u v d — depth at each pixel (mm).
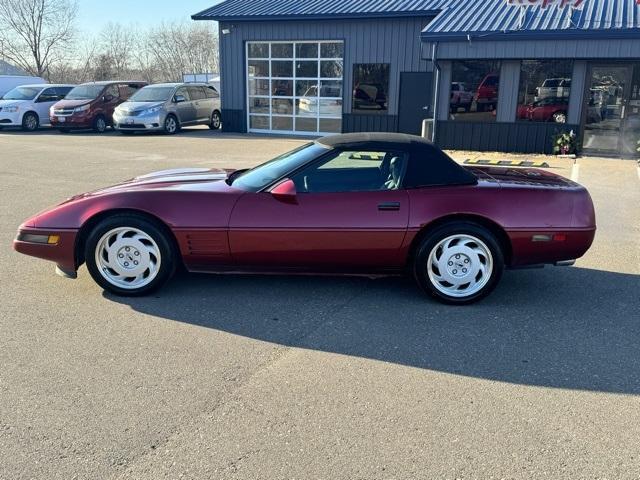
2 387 3340
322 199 4617
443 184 4691
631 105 13586
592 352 3887
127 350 3834
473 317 4477
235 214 4609
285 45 19172
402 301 4789
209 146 16531
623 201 8945
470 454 2770
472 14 14727
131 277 4758
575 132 14141
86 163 12945
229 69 20109
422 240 4652
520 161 12977
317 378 3490
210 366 3625
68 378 3451
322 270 4789
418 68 17375
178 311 4508
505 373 3580
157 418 3045
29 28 50094
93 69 54812
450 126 15039
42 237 4672
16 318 4332
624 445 2859
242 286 5086
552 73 14008
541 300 4867
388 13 16953
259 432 2930
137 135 20156
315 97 19156
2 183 10195
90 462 2686
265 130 20375
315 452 2771
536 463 2711
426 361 3732
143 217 4656
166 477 2588
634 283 5328
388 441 2863
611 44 12602
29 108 22297
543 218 4621
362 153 4734
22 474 2602
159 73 59656
